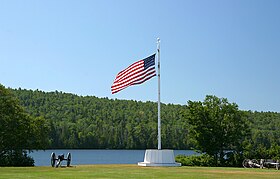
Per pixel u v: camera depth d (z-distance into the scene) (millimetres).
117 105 167875
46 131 52188
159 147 33031
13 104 50312
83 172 24875
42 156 92125
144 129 131875
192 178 21500
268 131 103562
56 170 26625
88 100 170000
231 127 50688
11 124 49188
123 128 136750
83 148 129375
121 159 81000
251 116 126125
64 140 126000
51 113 150000
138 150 133375
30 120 50594
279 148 47656
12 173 24016
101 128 137375
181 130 117938
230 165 48500
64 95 171125
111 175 22922
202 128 50688
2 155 49188
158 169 28078
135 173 24312
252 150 49031
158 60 33844
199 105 51281
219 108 51094
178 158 50000
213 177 22062
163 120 142625
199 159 49781
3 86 51031
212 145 50531
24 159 49125
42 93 167875
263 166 38406
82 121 144125
